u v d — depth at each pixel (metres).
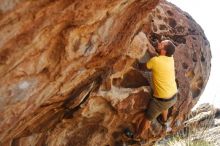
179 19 6.12
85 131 5.23
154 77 5.16
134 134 5.60
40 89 3.77
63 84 4.04
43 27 3.30
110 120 5.29
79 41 3.72
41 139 4.79
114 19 3.94
